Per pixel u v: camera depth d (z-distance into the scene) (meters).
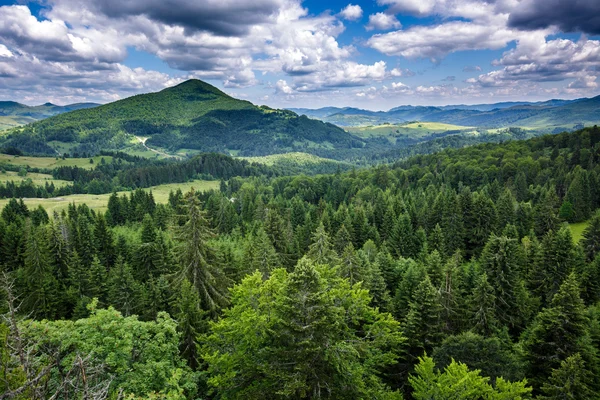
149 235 68.75
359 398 18.62
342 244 67.81
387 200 108.94
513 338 40.22
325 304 18.44
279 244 66.38
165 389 16.89
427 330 31.48
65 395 10.30
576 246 61.28
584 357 25.89
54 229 54.44
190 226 30.14
